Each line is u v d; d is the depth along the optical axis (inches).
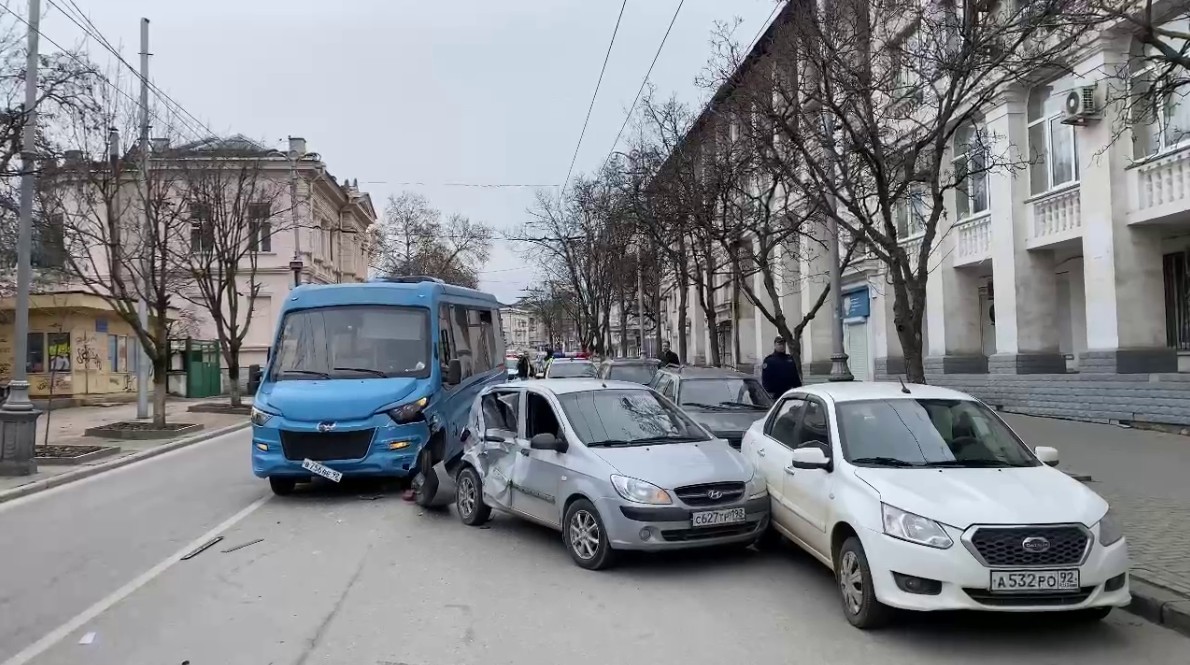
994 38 436.8
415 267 2203.5
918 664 204.5
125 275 1126.4
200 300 1503.4
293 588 275.0
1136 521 315.9
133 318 744.3
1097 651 211.3
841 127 481.1
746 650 215.0
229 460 620.1
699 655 211.6
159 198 785.6
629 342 2906.0
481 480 366.0
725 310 1616.6
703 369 551.8
